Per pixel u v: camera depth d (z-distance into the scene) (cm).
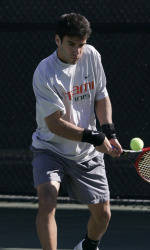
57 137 1302
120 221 1992
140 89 2180
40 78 1246
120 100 2191
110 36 2172
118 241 1744
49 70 1247
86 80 1285
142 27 2038
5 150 2273
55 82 1245
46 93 1247
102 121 1341
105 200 1357
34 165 1319
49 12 2223
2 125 2262
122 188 2167
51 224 1238
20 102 2241
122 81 2186
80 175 1341
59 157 1321
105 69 2189
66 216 2064
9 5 2252
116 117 2198
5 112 2255
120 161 2153
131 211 2134
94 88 1308
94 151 1345
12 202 2247
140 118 2186
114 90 2191
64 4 2209
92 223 1394
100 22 2112
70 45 1200
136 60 2175
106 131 1329
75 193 1376
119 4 2194
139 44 2170
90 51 1289
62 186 2130
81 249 1434
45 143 1321
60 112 1248
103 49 2180
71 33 1183
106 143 1261
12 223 1959
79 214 2098
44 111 1255
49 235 1230
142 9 2195
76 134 1246
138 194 2133
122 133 2195
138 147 1320
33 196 2169
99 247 1672
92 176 1346
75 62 1222
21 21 2245
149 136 2186
